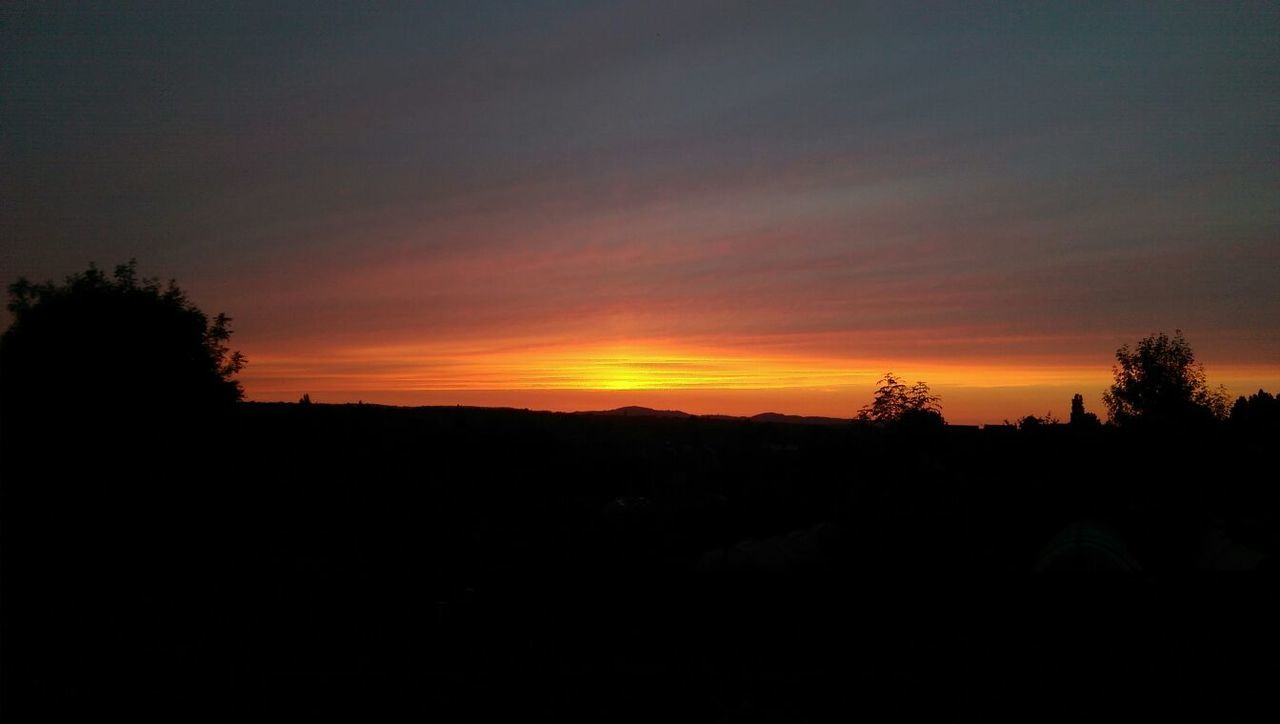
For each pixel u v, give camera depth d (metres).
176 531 26.61
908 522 21.97
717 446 68.44
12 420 27.73
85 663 14.61
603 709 12.52
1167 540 25.94
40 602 19.19
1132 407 40.09
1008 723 11.49
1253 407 42.03
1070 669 13.44
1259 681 12.39
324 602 20.14
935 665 14.16
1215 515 27.78
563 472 47.38
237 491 30.88
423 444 48.50
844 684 13.30
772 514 31.56
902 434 26.03
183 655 15.29
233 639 16.52
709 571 17.89
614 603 17.59
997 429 39.94
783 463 42.78
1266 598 14.80
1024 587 15.76
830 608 16.53
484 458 48.44
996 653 14.49
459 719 12.15
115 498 26.45
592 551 26.44
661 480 46.78
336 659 15.28
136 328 31.70
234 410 35.09
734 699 12.72
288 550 26.53
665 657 15.32
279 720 12.09
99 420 29.11
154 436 30.11
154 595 20.34
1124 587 15.28
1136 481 30.69
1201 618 14.88
